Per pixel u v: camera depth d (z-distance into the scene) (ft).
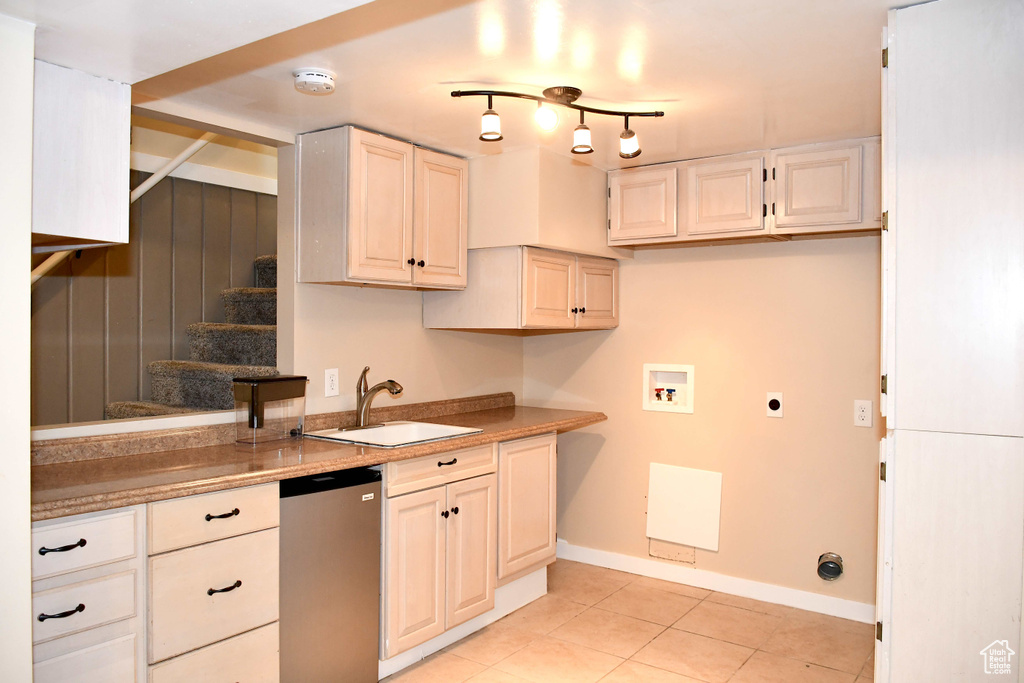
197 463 7.54
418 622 8.91
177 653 6.55
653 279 12.78
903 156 5.86
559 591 12.00
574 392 13.64
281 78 7.64
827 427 11.19
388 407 11.07
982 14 5.58
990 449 5.60
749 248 11.84
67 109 5.82
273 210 13.11
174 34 5.22
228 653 6.96
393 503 8.53
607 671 9.08
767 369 11.69
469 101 8.41
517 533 10.63
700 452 12.31
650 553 12.80
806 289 11.35
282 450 8.41
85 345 10.54
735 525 11.95
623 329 13.10
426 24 6.30
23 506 5.24
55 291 10.19
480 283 11.12
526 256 10.68
